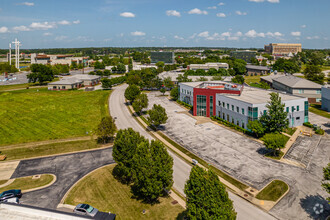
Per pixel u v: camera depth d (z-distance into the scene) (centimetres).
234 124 7456
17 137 7025
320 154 5453
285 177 4553
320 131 6612
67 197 4138
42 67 15188
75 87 14250
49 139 6856
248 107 6738
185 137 6781
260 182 4419
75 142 6619
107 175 4853
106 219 3416
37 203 3981
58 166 5306
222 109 8056
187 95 10319
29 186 4525
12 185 4572
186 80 12962
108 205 3900
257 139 6369
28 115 8981
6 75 18000
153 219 3550
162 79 14775
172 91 11212
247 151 5706
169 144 6356
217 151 5784
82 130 7550
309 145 5938
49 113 9250
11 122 8250
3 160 5666
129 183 4559
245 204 3853
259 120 6431
